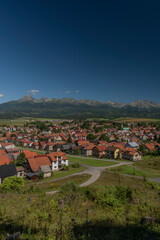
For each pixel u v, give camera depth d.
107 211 12.13
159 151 83.50
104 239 7.33
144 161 70.38
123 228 8.47
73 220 8.49
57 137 135.00
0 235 7.31
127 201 15.94
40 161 54.84
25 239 6.79
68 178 45.44
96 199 15.71
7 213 10.11
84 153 86.19
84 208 12.06
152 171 54.91
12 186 29.83
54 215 9.58
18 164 63.09
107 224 8.89
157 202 15.30
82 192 19.62
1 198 16.91
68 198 13.51
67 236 7.18
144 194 20.38
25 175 51.94
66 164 61.00
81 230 7.88
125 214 11.20
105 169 56.16
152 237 7.55
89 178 45.06
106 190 19.06
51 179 45.69
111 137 130.88
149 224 8.77
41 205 12.69
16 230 7.97
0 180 43.16
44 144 106.88
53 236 7.14
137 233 8.02
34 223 8.49
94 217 9.96
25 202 13.97
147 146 93.56
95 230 8.09
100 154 82.06
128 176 47.72
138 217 10.38
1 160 57.41
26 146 118.12
